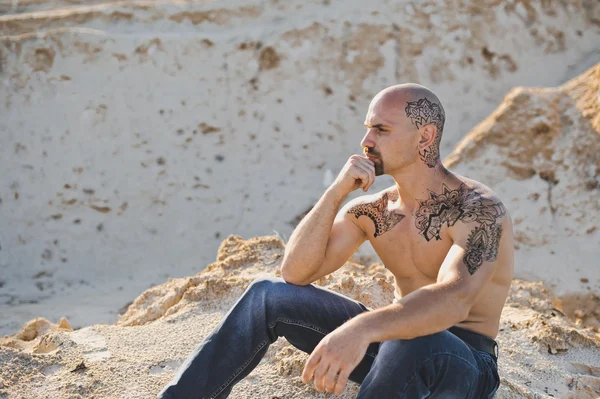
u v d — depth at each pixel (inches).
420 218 115.7
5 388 125.3
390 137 113.8
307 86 385.4
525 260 281.6
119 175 360.2
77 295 320.5
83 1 421.1
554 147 302.7
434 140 114.5
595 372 148.9
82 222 352.2
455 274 103.8
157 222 356.5
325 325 113.7
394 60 390.9
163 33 385.7
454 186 114.9
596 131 297.1
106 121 366.3
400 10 398.3
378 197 122.0
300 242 116.5
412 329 98.3
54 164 358.9
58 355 136.9
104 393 124.9
